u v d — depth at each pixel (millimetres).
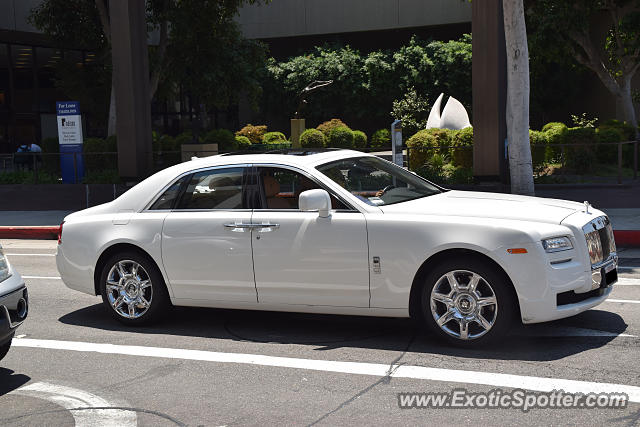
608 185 15398
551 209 6223
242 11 45031
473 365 5574
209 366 5867
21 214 18203
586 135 18266
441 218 6047
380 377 5410
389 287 6148
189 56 26453
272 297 6602
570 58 27859
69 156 20141
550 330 6457
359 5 43000
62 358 6277
